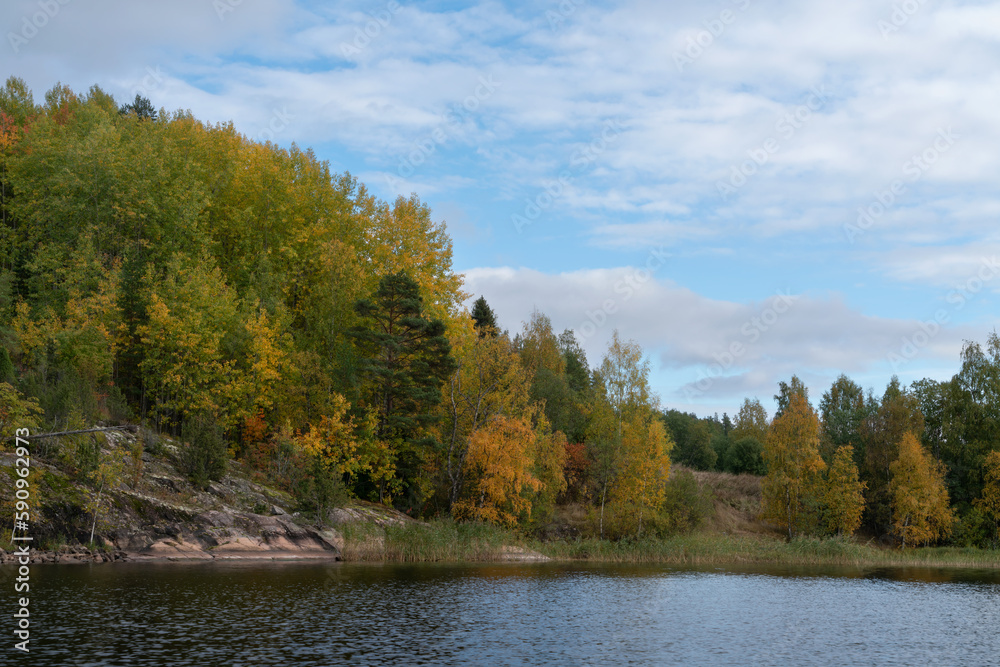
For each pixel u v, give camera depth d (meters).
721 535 74.38
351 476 60.91
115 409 52.84
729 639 28.67
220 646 23.36
